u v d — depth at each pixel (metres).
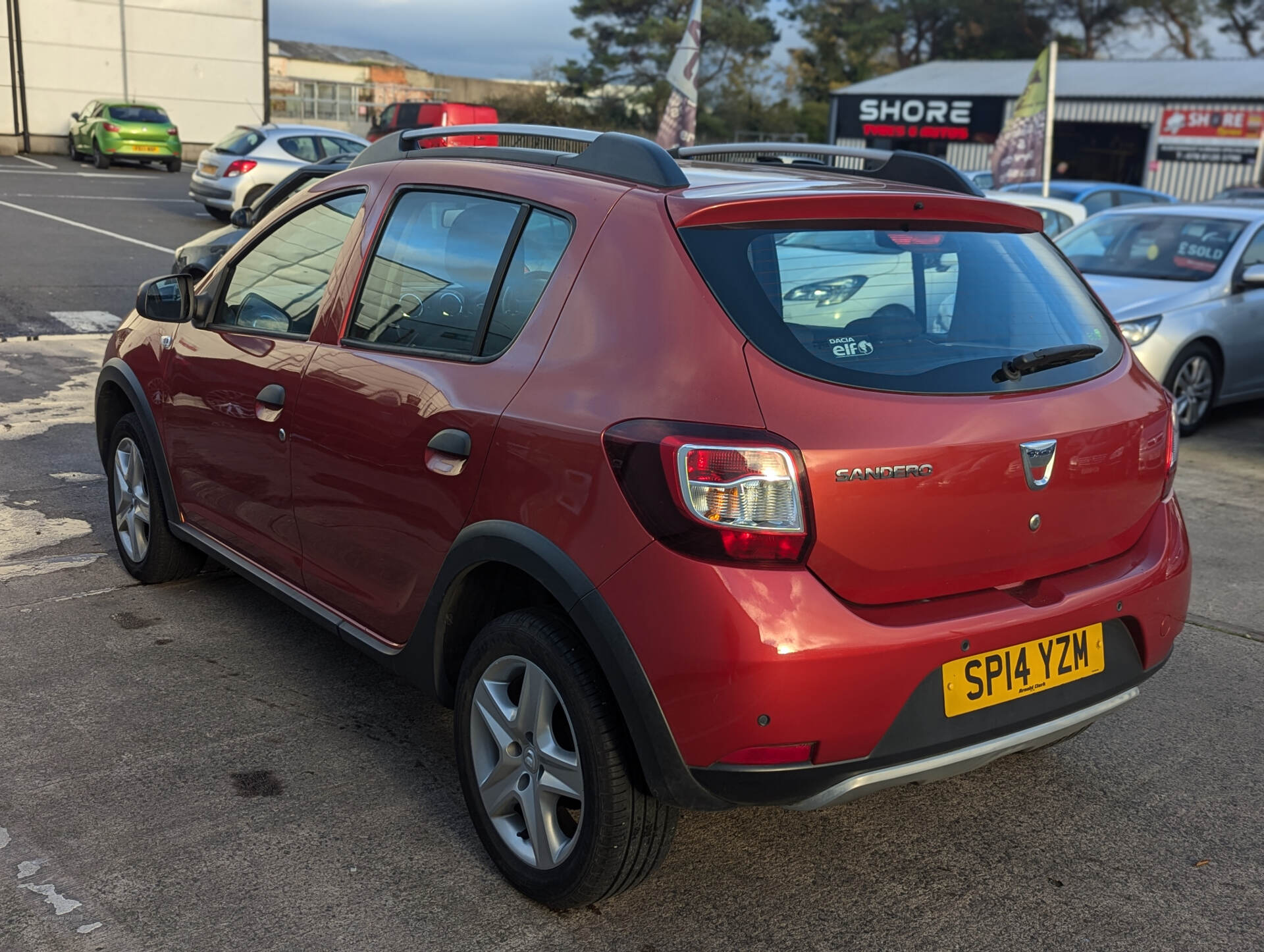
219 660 3.88
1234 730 3.71
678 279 2.39
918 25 60.19
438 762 3.28
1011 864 2.91
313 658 3.94
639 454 2.26
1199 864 2.95
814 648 2.18
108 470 4.62
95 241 15.02
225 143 18.52
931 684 2.34
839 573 2.26
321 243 3.44
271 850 2.81
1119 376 2.80
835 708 2.22
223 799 3.02
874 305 2.49
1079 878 2.87
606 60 49.31
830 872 2.85
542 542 2.45
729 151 3.72
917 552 2.34
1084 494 2.60
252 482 3.57
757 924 2.62
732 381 2.26
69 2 32.12
